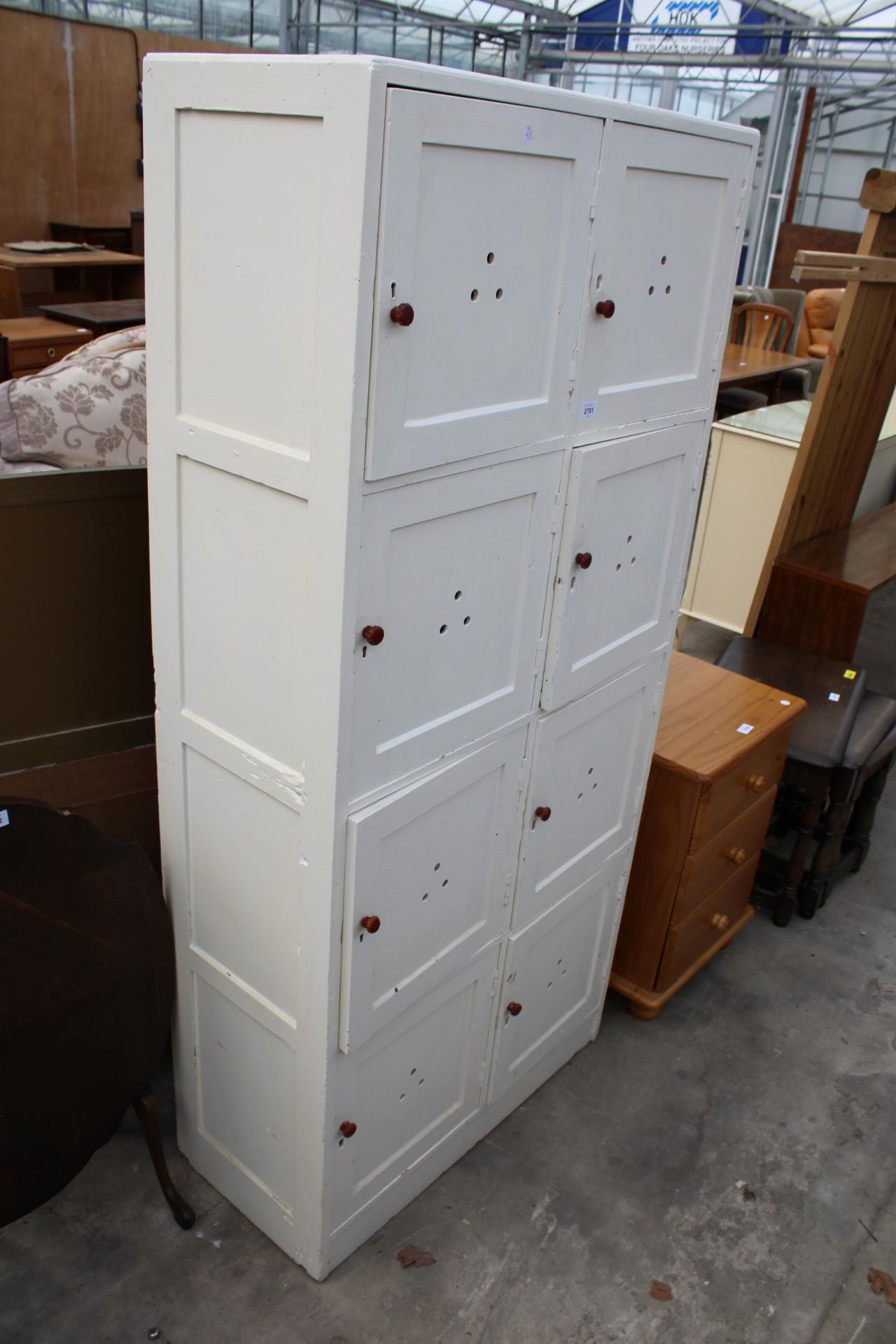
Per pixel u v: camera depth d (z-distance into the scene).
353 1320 1.77
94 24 6.45
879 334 3.08
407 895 1.61
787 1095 2.32
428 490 1.33
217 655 1.51
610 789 2.08
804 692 2.90
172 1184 1.89
